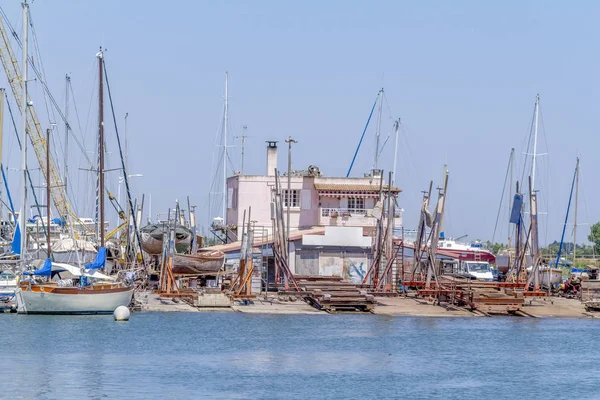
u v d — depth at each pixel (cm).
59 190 17462
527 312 13425
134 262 14975
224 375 8419
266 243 15375
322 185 17062
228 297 12875
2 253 13825
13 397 7475
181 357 9269
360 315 12950
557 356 9906
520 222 15162
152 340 10275
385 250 14525
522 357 9812
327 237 15488
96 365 8750
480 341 10844
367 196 17188
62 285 12012
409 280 15288
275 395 7688
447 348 10269
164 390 7788
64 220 17212
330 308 12988
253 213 17362
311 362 9156
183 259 13688
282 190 15850
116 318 11569
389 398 7712
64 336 10356
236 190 17675
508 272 16712
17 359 8962
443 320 12712
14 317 11656
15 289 12056
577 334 11600
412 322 12394
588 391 8150
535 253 14150
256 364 8988
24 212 12838
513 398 7850
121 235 17488
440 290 13762
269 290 14900
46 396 7512
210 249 15838
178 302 13100
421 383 8319
